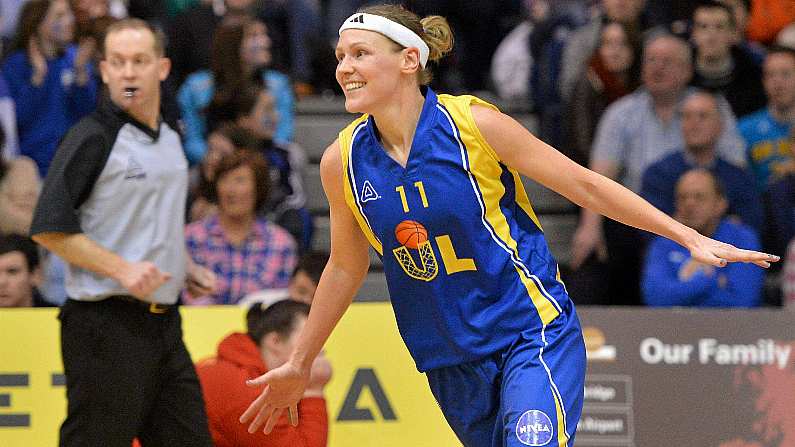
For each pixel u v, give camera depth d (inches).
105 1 1090.1
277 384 522.3
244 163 863.1
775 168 1059.9
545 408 450.0
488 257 470.6
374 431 724.7
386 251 480.7
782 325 735.7
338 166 480.7
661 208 977.5
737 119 1096.8
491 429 491.2
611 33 1070.4
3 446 711.7
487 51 1342.3
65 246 565.0
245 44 1022.4
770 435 729.6
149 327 592.7
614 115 1045.2
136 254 587.5
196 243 868.0
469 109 467.8
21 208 894.4
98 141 578.2
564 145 1095.0
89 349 583.5
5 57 1041.5
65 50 1030.4
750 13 1251.8
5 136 946.7
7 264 770.8
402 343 732.0
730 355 733.9
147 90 586.6
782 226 997.8
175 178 603.2
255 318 676.1
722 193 904.3
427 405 727.7
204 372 658.2
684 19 1182.9
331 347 730.2
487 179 469.1
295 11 1277.1
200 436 611.2
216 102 1013.8
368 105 466.6
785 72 1050.7
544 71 1173.7
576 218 1148.5
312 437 660.7
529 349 467.2
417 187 466.9
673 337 734.5
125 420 586.2
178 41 1116.5
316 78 1286.9
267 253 879.1
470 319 476.1
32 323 719.7
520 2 1352.1
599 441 727.7
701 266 857.5
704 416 729.6
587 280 991.0
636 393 730.2
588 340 734.5
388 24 466.6
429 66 521.3
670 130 1034.7
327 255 799.1
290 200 997.2
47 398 715.4
